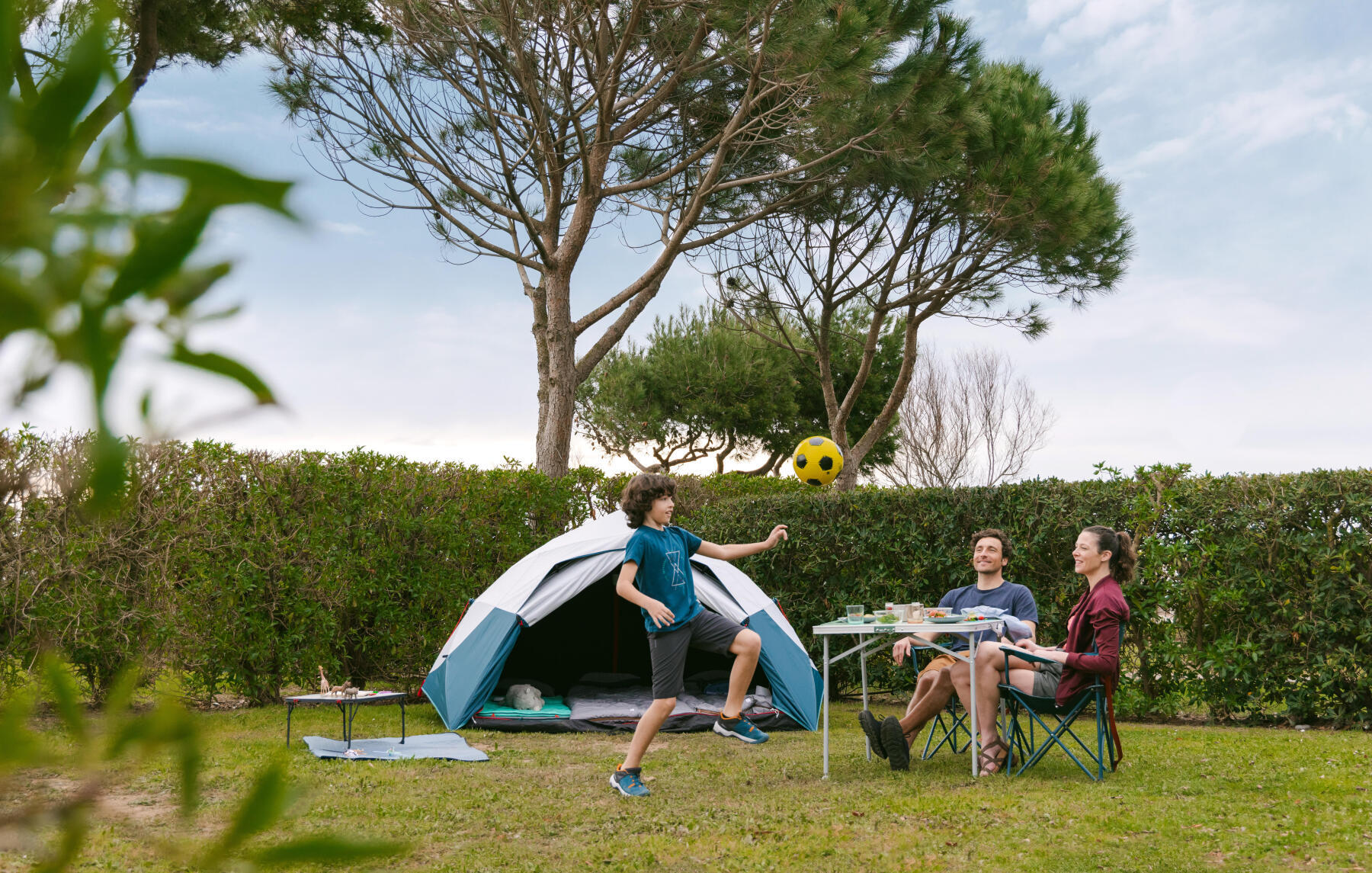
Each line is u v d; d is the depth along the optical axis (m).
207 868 0.38
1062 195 11.90
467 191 11.06
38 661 0.37
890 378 21.05
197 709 7.61
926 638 5.34
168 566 7.34
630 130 11.38
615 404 20.28
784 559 8.77
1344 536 6.53
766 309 15.61
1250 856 3.43
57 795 0.42
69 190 0.28
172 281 0.28
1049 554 7.61
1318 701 6.62
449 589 8.84
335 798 4.58
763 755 5.79
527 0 9.62
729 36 9.88
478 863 3.57
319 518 8.13
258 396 0.31
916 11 10.33
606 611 9.21
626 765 4.70
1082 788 4.56
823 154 11.27
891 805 4.28
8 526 6.42
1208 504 7.00
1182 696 7.16
